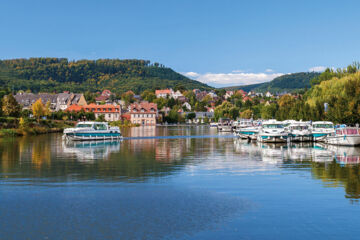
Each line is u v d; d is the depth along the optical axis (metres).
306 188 22.22
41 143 57.59
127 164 32.78
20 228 15.33
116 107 198.75
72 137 62.75
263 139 57.84
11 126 85.06
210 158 37.16
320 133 58.72
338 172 27.86
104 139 65.94
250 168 30.16
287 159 35.94
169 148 49.06
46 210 17.80
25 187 22.73
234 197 20.16
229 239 14.20
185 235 14.57
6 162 34.06
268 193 21.00
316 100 90.69
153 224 15.77
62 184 23.66
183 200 19.59
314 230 15.05
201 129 134.12
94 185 23.33
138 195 20.69
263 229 15.17
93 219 16.44
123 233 14.79
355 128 51.12
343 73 121.06
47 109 123.12
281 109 121.25
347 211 17.41
